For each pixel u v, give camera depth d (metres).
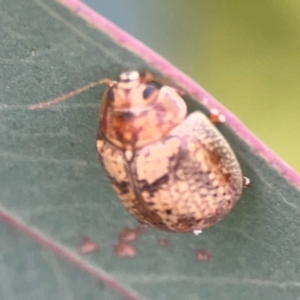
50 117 0.08
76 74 0.07
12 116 0.07
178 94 0.07
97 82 0.07
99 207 0.08
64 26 0.07
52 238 0.08
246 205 0.08
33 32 0.07
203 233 0.08
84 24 0.07
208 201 0.08
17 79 0.07
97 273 0.08
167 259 0.08
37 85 0.07
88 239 0.08
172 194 0.08
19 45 0.07
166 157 0.07
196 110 0.07
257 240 0.08
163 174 0.07
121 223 0.08
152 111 0.07
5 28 0.07
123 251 0.08
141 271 0.08
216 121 0.07
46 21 0.07
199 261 0.08
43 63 0.07
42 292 0.08
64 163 0.08
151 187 0.08
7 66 0.07
